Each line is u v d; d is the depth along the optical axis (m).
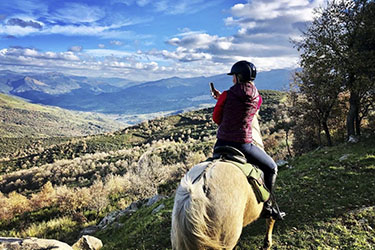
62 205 18.80
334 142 21.38
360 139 15.11
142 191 21.12
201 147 69.19
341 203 6.97
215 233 2.41
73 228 14.27
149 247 7.32
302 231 5.96
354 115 18.03
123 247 7.93
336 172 9.42
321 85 18.36
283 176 10.52
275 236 5.93
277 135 35.91
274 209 3.81
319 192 7.98
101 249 8.42
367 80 15.91
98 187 23.61
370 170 9.10
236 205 2.62
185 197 2.50
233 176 2.82
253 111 3.27
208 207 2.42
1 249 5.89
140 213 11.47
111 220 13.11
